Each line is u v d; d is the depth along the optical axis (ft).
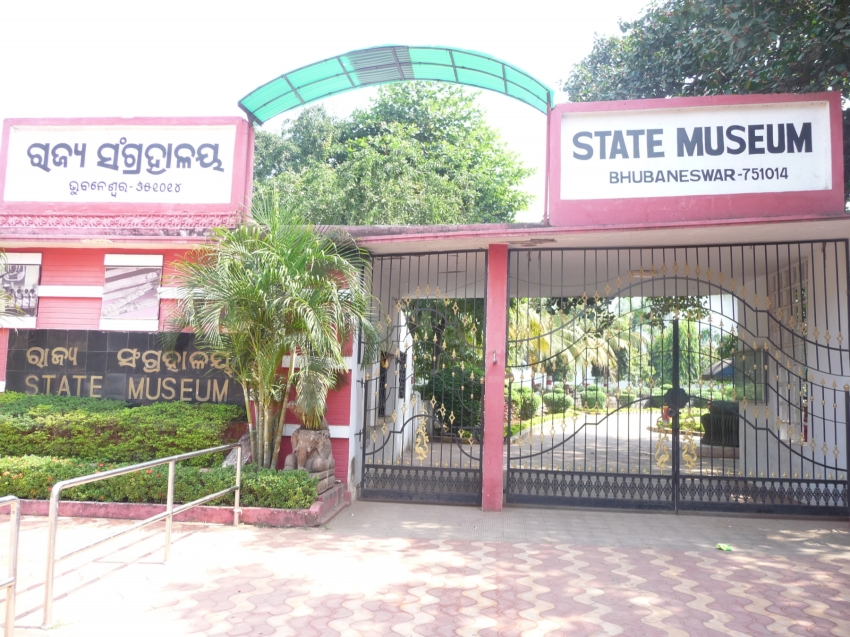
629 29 41.39
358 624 13.99
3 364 28.14
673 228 23.58
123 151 29.25
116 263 28.12
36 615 14.01
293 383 25.82
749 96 24.94
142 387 27.43
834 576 17.90
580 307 46.03
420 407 48.65
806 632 13.99
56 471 23.30
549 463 42.29
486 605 15.21
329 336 22.13
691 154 25.12
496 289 26.27
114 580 16.38
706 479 25.98
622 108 25.53
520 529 22.75
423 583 16.66
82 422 25.31
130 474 22.74
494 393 26.07
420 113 78.79
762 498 25.59
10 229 26.81
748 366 36.17
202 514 22.36
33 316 28.25
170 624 13.75
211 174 28.73
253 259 22.27
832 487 25.30
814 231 24.32
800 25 28.63
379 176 60.49
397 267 32.37
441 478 27.12
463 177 70.49
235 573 17.10
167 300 27.84
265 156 74.23
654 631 13.91
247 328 22.68
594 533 22.41
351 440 26.58
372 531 21.98
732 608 15.31
